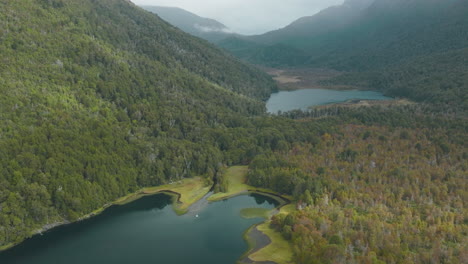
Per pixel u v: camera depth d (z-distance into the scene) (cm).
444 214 16000
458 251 13050
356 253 13012
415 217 15850
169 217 18362
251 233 16462
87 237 16300
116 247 15462
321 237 14025
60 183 17700
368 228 14762
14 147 17650
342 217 15538
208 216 18462
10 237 15575
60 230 16888
